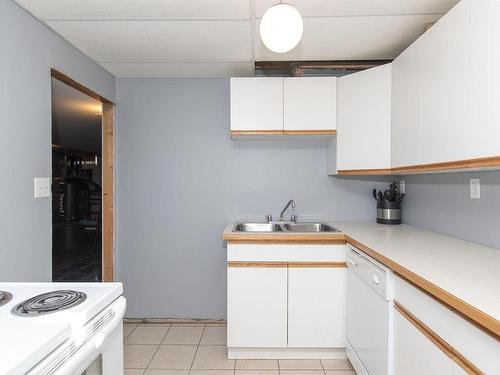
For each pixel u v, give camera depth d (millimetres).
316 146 2689
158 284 2736
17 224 1548
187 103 2701
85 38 1959
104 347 1017
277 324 2090
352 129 2225
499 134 1099
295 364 2066
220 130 2711
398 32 1934
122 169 2715
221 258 2734
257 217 2719
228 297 2096
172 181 2723
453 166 1365
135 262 2729
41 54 1737
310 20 1782
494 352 807
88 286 1156
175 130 2711
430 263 1291
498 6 1098
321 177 2697
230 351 2135
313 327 2086
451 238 1845
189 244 2734
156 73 2604
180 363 2080
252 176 2711
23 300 1023
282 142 2701
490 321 781
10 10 1506
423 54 1613
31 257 1646
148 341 2375
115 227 2707
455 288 1000
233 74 2631
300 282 2080
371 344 1601
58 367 771
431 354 1079
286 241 2074
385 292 1415
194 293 2734
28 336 774
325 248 2070
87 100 3084
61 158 6832
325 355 2127
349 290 1992
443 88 1432
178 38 1983
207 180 2721
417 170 1693
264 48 2139
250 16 1735
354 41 2057
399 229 2209
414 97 1714
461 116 1305
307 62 2391
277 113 2318
